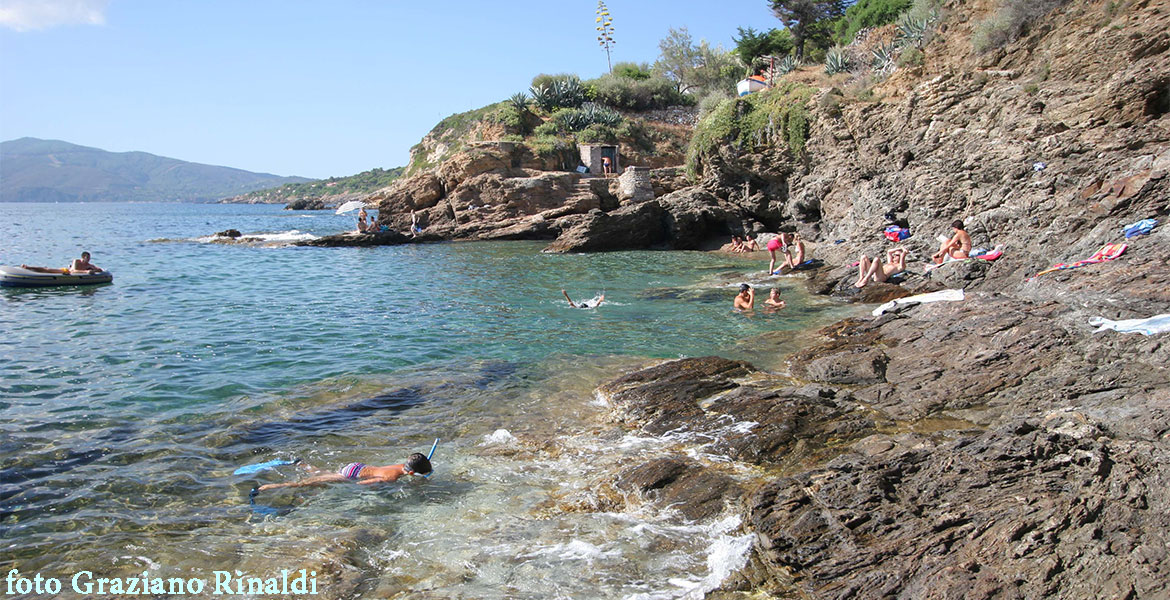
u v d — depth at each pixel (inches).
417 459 270.8
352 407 354.0
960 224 668.1
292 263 1047.0
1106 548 177.2
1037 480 210.2
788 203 1183.6
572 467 281.3
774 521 217.0
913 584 181.9
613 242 1222.3
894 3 1461.6
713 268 935.7
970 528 197.5
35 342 490.9
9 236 1711.4
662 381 371.9
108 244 1421.0
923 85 854.5
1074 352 340.8
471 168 1592.0
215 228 2223.2
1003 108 740.7
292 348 478.3
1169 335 326.3
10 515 239.5
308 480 270.2
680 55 2364.7
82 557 214.7
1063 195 644.7
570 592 197.6
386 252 1226.6
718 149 1259.8
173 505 249.4
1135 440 221.9
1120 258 480.1
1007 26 769.6
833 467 240.2
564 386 387.9
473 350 472.7
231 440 309.7
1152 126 600.7
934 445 250.5
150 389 380.2
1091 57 674.8
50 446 299.0
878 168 922.7
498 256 1138.7
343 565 211.8
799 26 1731.1
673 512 242.2
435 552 219.5
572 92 2043.6
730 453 286.4
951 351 380.5
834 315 571.5
